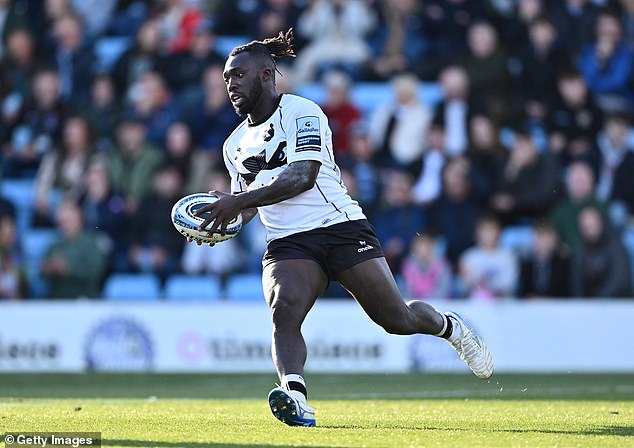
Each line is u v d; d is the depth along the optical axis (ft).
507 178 161.79
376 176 163.22
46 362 143.54
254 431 58.85
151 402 88.94
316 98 181.27
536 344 142.82
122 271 164.25
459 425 63.72
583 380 127.24
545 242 153.07
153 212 163.53
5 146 182.50
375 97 180.86
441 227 158.10
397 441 53.52
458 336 70.74
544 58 170.71
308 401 90.94
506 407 81.87
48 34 188.34
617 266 152.15
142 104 173.58
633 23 178.91
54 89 182.91
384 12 183.11
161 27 181.47
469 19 181.68
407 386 117.19
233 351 141.79
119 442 53.42
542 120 169.07
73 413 72.54
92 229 165.48
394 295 63.36
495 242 153.58
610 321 142.92
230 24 186.80
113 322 143.74
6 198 168.04
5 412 73.36
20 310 144.25
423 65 181.88
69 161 172.35
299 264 61.57
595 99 170.71
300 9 184.34
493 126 165.27
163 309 143.23
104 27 192.54
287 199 61.52
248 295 161.17
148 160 165.89
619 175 165.07
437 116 167.73
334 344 141.28
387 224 159.33
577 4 177.17
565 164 164.35
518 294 154.10
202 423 64.39
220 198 60.44
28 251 172.96
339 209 62.75
